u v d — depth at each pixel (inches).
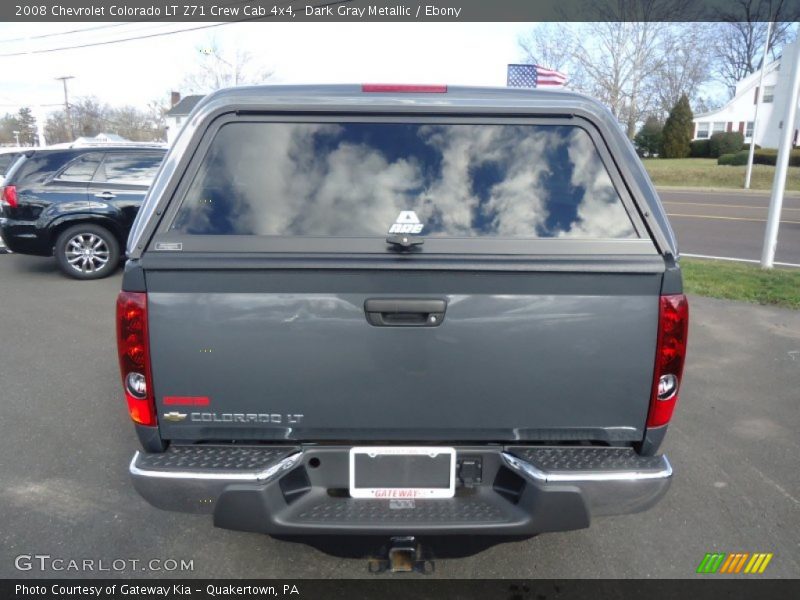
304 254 93.6
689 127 1593.3
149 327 92.1
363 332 92.7
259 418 95.3
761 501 140.6
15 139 2544.3
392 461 96.7
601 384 94.3
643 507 95.5
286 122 101.3
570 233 98.1
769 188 1132.5
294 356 93.1
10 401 191.3
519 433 96.9
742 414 185.9
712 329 267.6
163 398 94.3
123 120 2474.2
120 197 366.6
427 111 101.1
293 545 123.3
